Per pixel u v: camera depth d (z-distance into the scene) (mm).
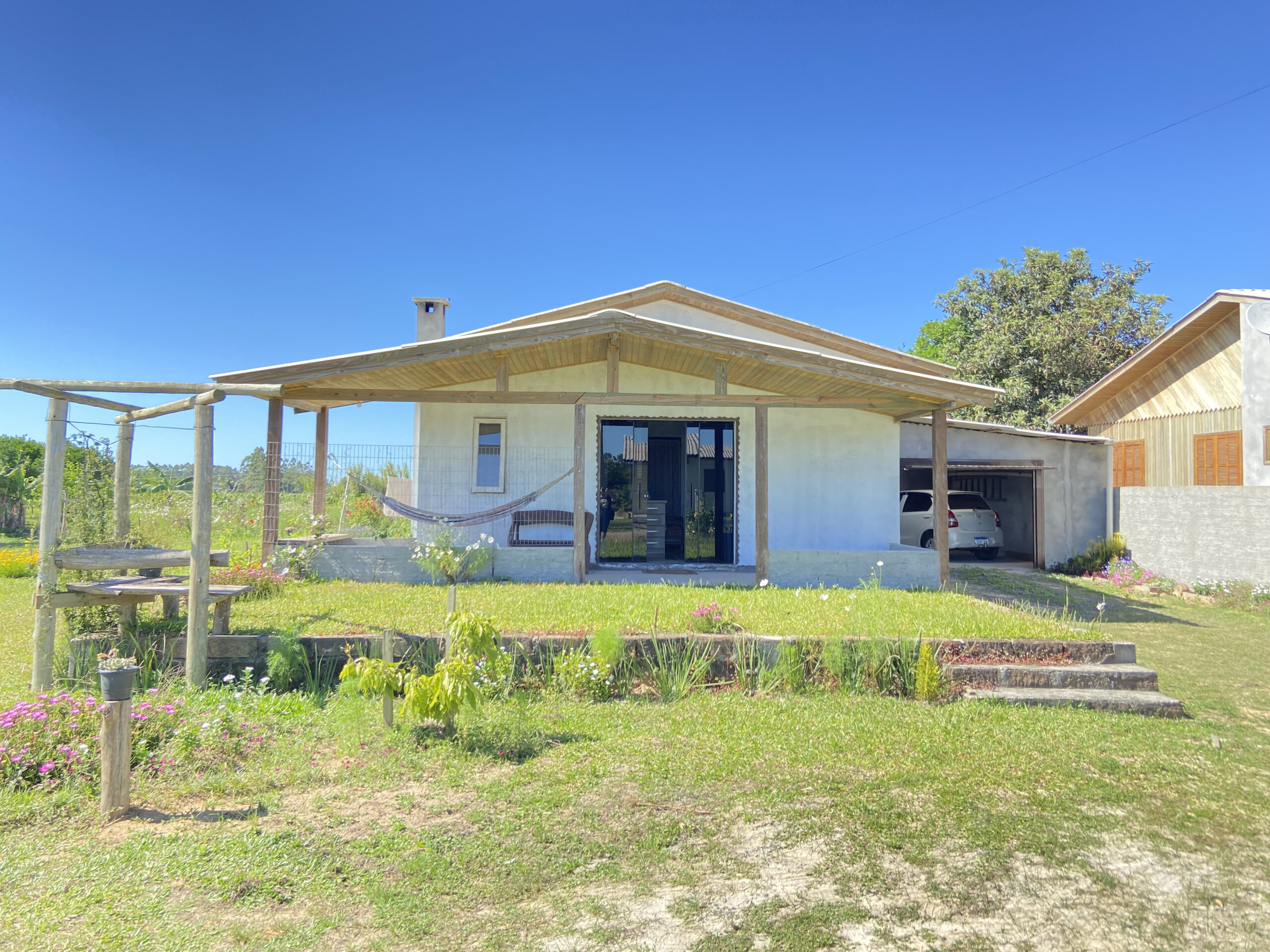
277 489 9781
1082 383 23984
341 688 6074
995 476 19672
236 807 4145
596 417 12430
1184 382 16656
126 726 4023
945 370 14039
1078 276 25438
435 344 9414
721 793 4406
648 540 12672
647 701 6340
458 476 12227
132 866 3445
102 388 6023
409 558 10180
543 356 11250
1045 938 3086
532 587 9531
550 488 12258
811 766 4828
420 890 3322
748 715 5859
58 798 4094
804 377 10922
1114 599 12789
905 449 16500
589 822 4016
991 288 26250
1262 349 14703
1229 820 4219
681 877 3494
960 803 4320
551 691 6375
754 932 3066
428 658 6539
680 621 7406
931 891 3414
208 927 3002
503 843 3764
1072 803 4375
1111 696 6422
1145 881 3562
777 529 12750
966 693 6480
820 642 6812
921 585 10727
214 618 6723
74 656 6223
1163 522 14828
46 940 2871
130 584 6328
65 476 6891
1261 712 6426
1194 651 8883
